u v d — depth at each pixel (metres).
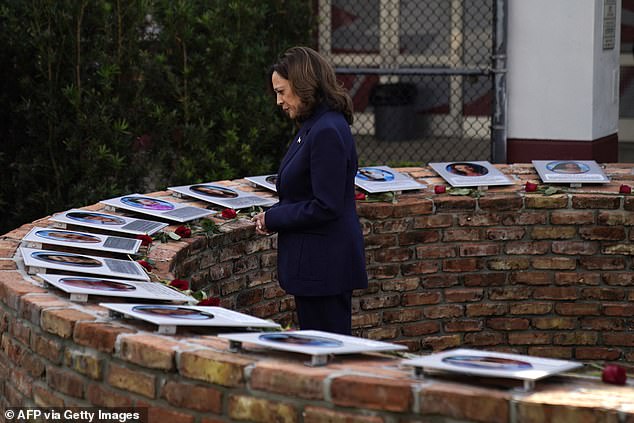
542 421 3.43
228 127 11.66
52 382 4.54
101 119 10.96
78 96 10.95
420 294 8.18
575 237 8.18
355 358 4.14
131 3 11.18
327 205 5.54
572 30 12.67
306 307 5.82
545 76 12.88
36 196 11.24
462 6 18.88
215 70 11.67
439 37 19.05
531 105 13.01
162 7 11.57
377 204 7.93
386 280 8.07
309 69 5.61
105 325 4.37
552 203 8.11
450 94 18.97
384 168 8.66
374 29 19.33
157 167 11.57
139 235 6.42
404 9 19.16
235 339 4.05
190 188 7.79
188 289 5.59
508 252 8.21
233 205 7.33
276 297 7.64
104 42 11.12
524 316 8.31
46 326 4.54
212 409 3.94
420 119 18.92
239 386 3.87
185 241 6.58
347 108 5.72
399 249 8.06
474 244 8.20
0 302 5.13
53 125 11.16
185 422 4.00
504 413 3.47
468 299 8.25
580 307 8.26
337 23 19.45
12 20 11.04
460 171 8.52
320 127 5.57
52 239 6.05
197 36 11.60
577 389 3.68
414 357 4.40
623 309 8.22
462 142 18.62
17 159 11.30
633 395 3.60
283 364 3.90
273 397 3.81
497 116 13.02
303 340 4.12
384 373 3.82
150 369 4.11
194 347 4.10
